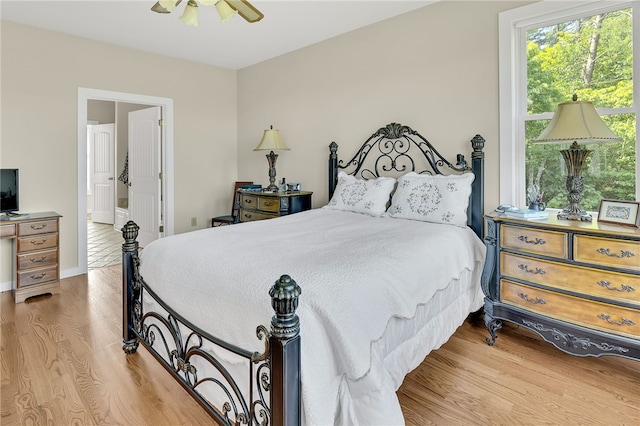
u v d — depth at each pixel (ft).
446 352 7.18
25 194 11.16
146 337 6.56
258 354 3.84
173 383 6.05
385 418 4.04
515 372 6.45
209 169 15.96
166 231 14.83
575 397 5.73
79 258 12.40
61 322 8.47
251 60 14.99
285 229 7.88
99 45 12.52
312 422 3.73
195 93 15.28
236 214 15.07
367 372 4.00
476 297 8.26
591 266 6.08
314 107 13.21
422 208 8.90
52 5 9.75
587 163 7.82
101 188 23.71
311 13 10.49
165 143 14.58
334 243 6.50
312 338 3.92
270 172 13.47
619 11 7.41
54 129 11.64
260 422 4.43
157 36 12.21
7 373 6.27
